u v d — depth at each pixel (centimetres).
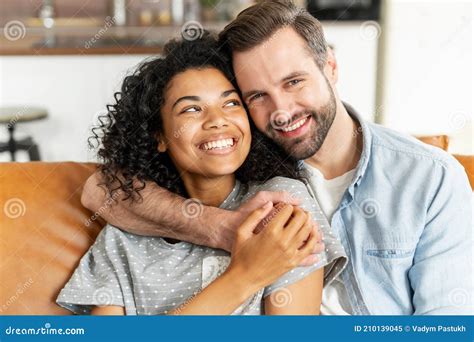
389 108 440
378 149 163
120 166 168
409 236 154
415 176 157
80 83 431
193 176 165
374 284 157
